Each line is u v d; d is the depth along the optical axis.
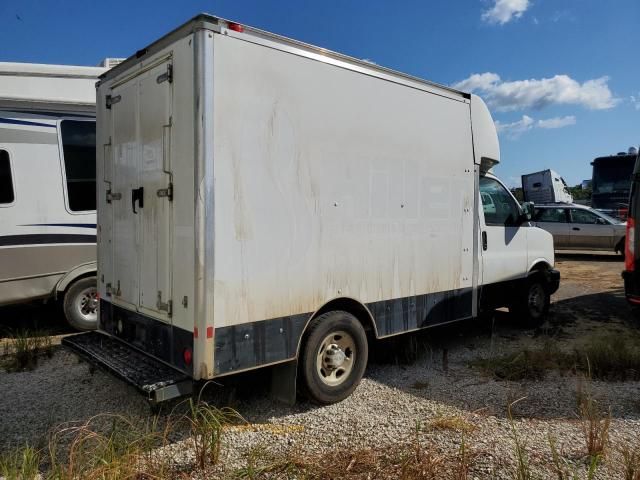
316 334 4.21
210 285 3.55
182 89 3.64
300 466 3.37
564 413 4.24
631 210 6.98
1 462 3.21
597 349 5.51
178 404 4.13
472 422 4.07
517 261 6.76
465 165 5.70
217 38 3.56
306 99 4.11
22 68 6.59
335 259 4.38
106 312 4.82
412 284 5.10
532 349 6.12
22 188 6.43
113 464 3.03
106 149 4.74
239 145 3.69
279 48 3.91
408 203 5.02
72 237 6.72
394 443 3.71
